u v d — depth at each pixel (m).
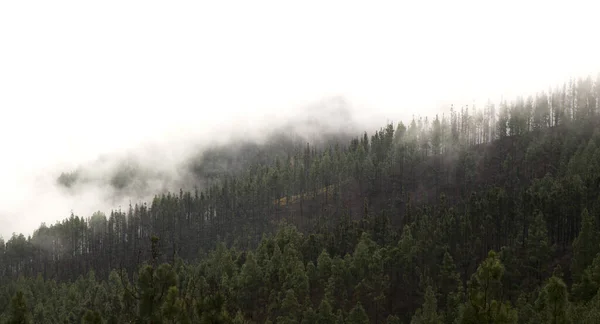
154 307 36.97
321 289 115.69
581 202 118.19
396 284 114.69
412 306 109.19
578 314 64.81
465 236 119.38
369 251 120.31
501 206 123.44
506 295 99.06
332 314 94.06
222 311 39.50
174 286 37.34
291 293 99.38
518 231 120.44
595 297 73.75
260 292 113.19
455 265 107.19
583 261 97.81
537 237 106.19
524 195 122.56
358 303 94.00
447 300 96.94
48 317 124.75
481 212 125.25
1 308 132.50
